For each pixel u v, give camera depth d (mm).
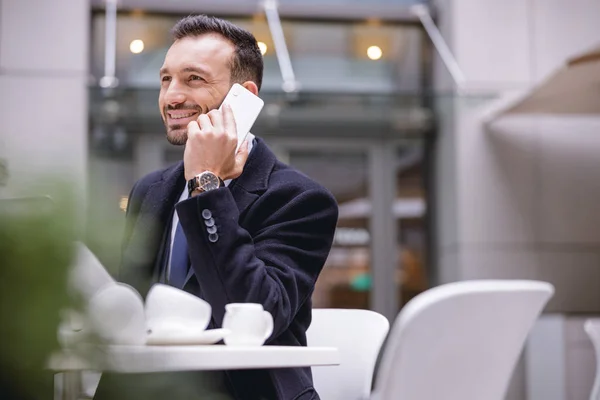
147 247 2051
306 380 1970
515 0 6910
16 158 746
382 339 2211
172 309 1518
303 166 6703
